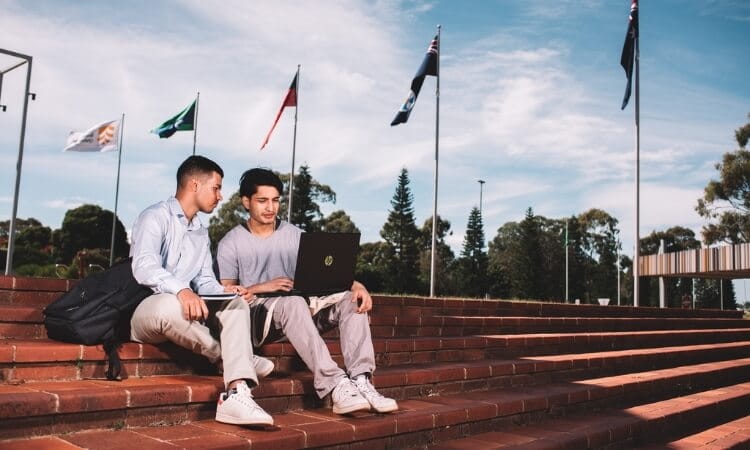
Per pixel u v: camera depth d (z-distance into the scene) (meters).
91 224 43.09
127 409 2.80
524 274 56.81
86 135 22.70
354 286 3.80
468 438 3.82
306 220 49.94
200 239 3.52
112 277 3.13
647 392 5.71
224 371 3.02
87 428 2.66
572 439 3.87
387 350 4.71
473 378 4.68
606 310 9.70
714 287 72.12
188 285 3.29
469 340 5.44
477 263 54.97
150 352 3.33
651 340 8.22
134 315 3.20
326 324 3.85
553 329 7.69
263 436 2.80
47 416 2.54
